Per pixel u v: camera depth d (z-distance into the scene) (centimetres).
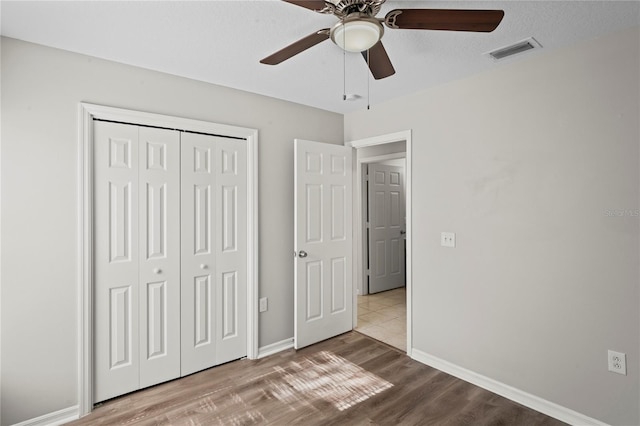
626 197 184
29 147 199
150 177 242
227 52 215
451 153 264
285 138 313
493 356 240
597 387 195
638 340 181
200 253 266
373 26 141
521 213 225
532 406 221
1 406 192
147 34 192
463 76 253
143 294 240
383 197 514
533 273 220
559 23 179
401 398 232
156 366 246
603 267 192
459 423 205
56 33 190
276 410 218
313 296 319
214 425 203
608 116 190
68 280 210
